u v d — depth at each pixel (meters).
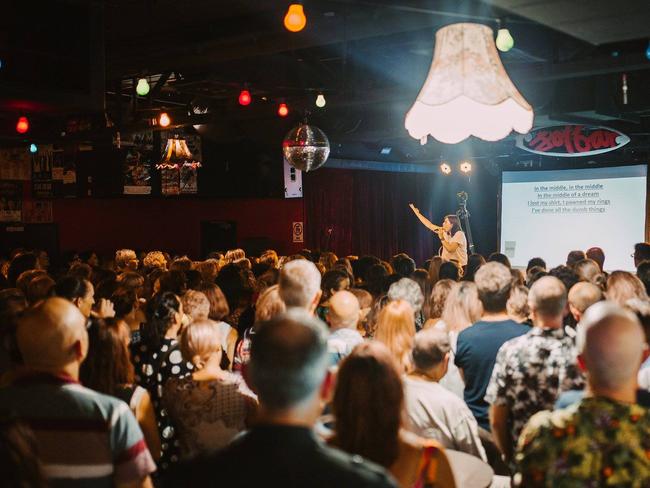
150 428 2.79
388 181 15.69
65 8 4.97
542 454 1.66
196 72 8.46
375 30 6.00
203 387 2.80
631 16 4.35
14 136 9.29
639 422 1.63
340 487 1.25
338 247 14.49
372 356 1.85
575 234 12.73
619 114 7.73
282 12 6.27
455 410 2.68
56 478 1.97
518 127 2.51
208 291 4.37
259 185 11.71
